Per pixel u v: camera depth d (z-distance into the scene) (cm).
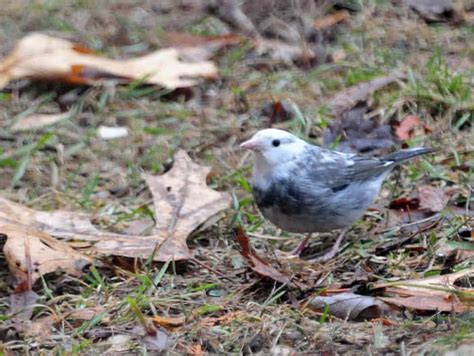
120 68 1345
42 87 1333
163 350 802
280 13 1536
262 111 1305
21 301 882
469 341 780
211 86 1372
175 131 1262
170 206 1022
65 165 1191
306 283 925
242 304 886
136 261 943
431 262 954
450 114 1273
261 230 1080
